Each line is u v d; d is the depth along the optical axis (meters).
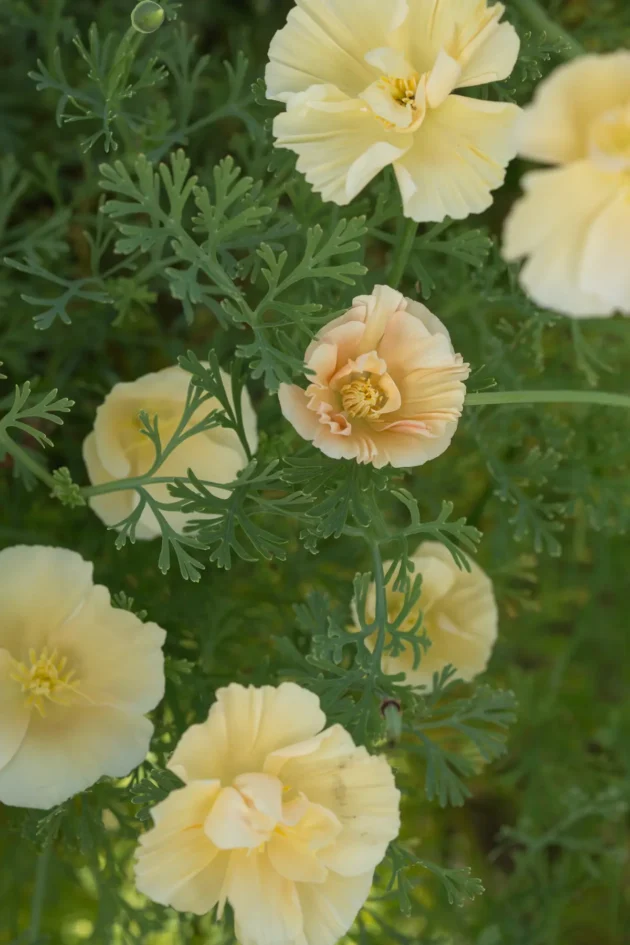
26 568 0.80
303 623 0.83
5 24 0.95
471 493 1.01
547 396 0.80
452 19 0.79
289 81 0.79
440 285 0.93
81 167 0.99
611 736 1.01
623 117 0.74
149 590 0.90
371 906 1.01
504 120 0.79
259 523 0.92
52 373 0.94
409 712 0.84
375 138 0.79
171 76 0.97
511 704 0.85
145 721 0.81
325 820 0.79
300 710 0.79
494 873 1.17
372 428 0.79
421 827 1.04
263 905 0.79
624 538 1.02
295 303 0.88
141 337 0.98
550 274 0.76
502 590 0.96
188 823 0.78
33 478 0.85
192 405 0.82
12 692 0.80
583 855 0.99
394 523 0.97
